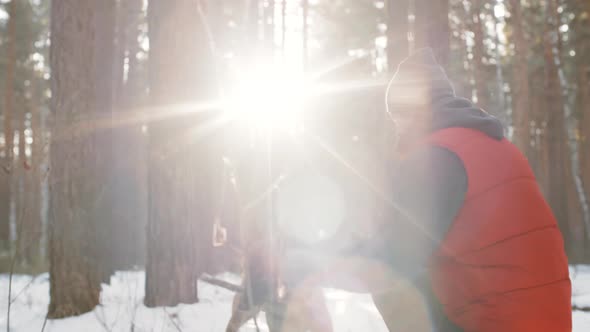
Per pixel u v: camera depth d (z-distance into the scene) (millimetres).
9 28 18953
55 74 5551
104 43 8281
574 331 4055
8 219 16984
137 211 11008
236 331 2801
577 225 18750
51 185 5422
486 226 1479
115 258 9148
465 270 1513
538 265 1455
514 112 15938
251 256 2025
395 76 1783
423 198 1533
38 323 4758
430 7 7828
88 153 5637
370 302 5355
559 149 17750
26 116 22859
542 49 17828
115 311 5219
